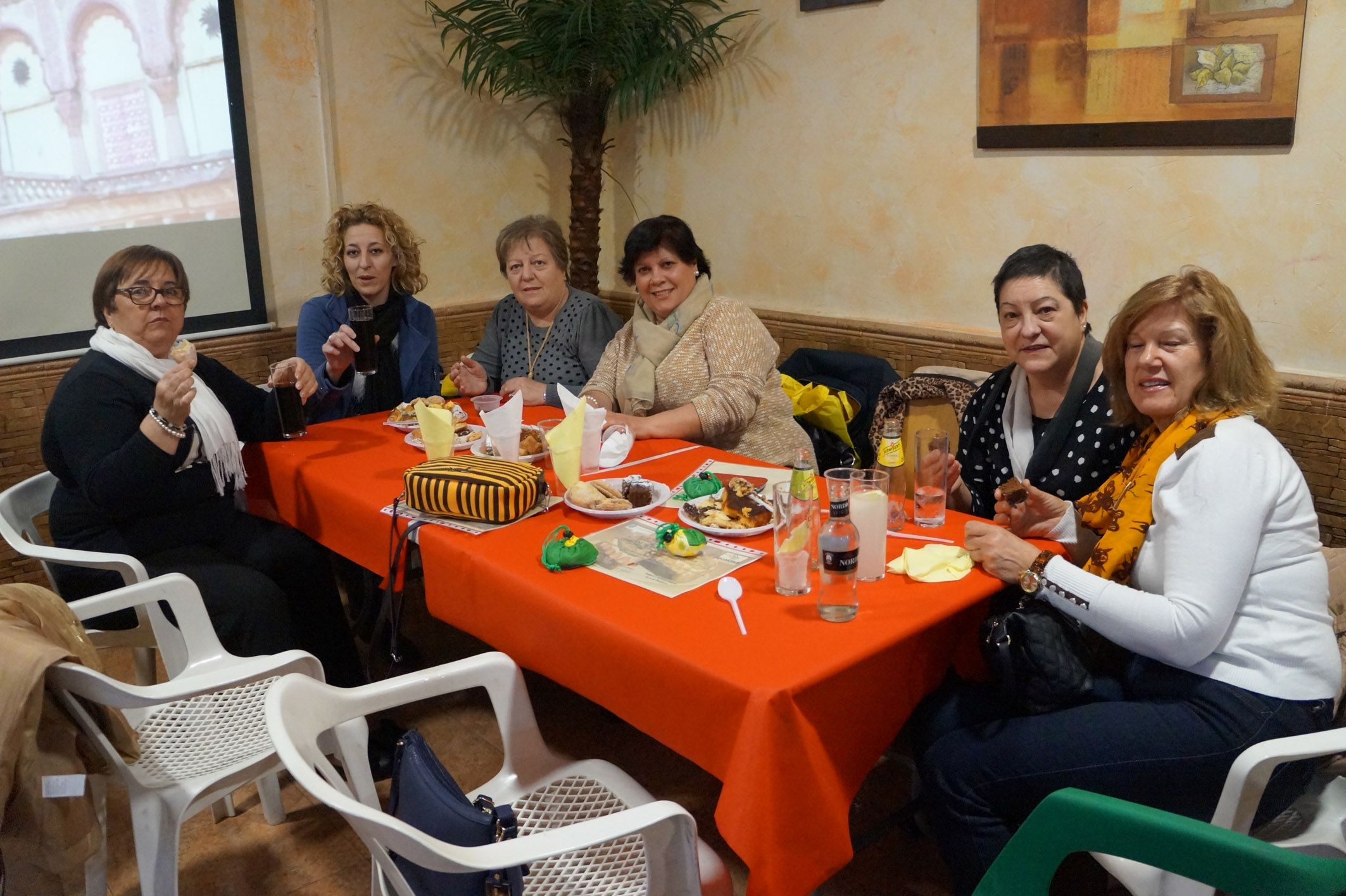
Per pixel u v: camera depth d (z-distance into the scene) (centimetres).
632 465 231
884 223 359
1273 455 150
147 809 159
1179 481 152
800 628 147
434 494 193
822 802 135
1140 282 300
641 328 282
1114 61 289
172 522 242
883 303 366
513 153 438
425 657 286
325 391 283
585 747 241
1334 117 256
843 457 329
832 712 137
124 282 233
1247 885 116
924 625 149
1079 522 180
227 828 215
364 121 389
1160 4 278
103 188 342
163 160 352
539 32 391
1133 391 165
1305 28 256
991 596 171
